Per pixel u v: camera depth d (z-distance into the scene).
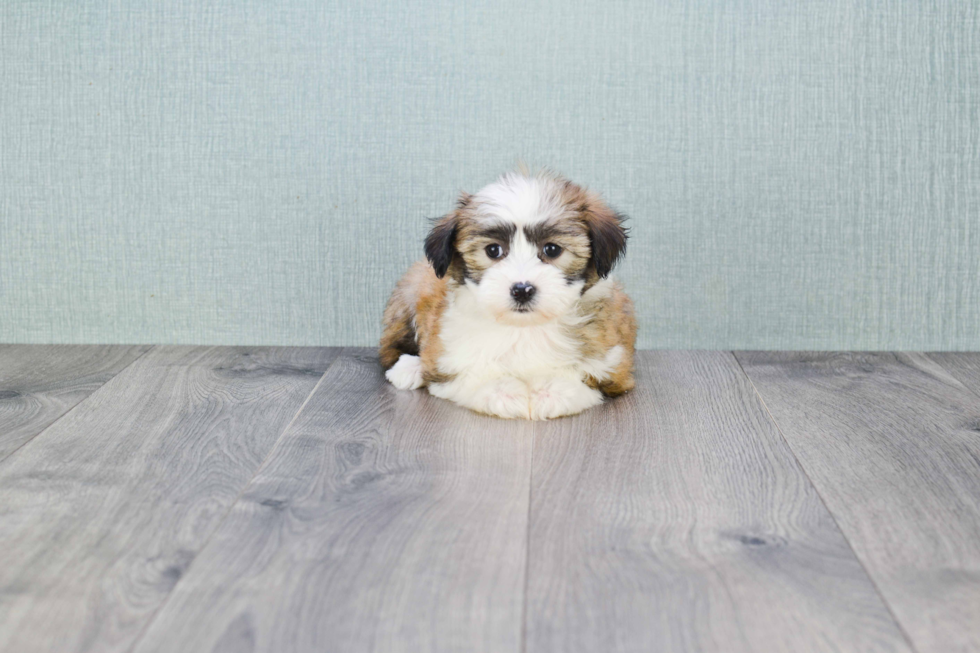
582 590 1.07
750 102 2.21
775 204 2.25
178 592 1.06
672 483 1.41
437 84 2.22
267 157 2.26
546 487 1.39
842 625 1.00
